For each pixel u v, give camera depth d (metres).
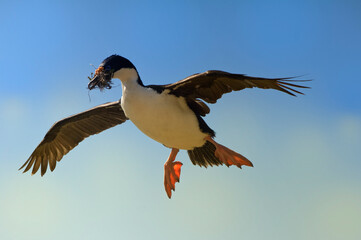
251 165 12.16
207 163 13.25
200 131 12.48
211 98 12.15
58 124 14.27
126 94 12.09
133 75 12.17
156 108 11.91
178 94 12.05
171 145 12.88
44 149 14.73
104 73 12.05
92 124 14.52
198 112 12.58
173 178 13.49
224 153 12.32
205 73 11.30
